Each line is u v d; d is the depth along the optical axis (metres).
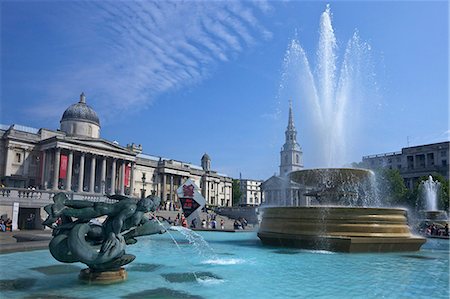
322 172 17.97
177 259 12.10
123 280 8.16
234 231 31.25
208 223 44.22
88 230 7.95
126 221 8.14
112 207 8.13
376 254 13.74
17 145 68.88
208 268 10.15
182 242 19.25
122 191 77.88
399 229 14.84
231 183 122.19
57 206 8.04
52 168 69.44
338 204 18.69
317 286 7.80
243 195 151.62
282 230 16.09
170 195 96.38
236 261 11.61
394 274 9.32
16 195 32.66
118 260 8.03
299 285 7.88
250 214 66.94
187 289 7.39
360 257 12.74
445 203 62.34
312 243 14.81
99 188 77.19
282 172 93.31
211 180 110.44
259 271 9.66
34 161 70.69
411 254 14.00
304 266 10.59
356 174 17.64
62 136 68.50
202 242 19.03
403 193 67.44
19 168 68.94
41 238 15.49
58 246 7.67
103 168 74.69
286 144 94.44
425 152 92.88
